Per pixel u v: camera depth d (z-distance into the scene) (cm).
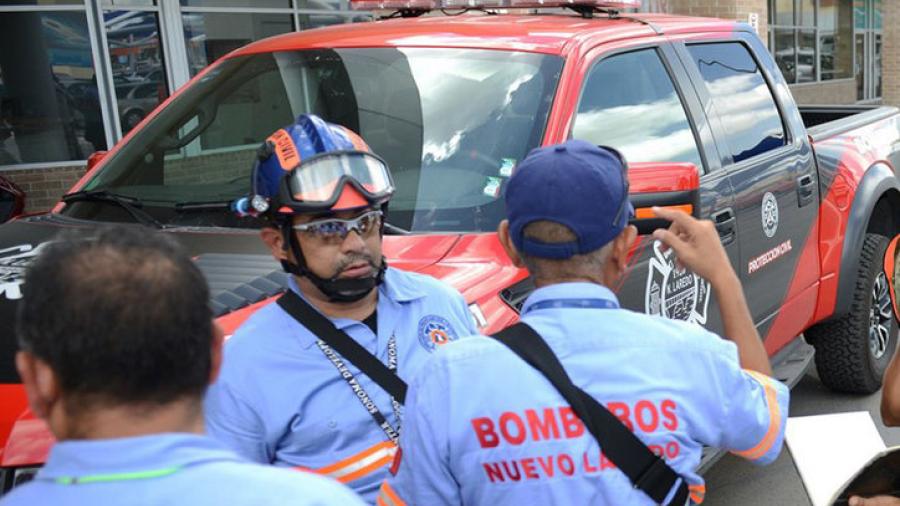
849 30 2222
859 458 243
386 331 209
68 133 939
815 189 473
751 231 416
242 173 372
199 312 121
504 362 164
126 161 379
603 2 410
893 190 539
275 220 203
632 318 170
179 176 371
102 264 118
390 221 312
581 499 161
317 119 209
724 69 446
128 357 113
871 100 2341
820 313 485
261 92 382
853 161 508
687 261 193
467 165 324
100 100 939
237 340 204
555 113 329
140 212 341
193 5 973
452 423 163
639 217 295
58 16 915
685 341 169
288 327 203
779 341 450
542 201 168
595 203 168
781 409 179
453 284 275
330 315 207
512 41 359
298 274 204
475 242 301
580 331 166
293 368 200
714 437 169
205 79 405
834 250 487
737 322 189
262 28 1030
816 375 575
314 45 388
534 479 161
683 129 397
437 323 215
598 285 173
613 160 174
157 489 111
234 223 329
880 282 527
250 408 198
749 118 445
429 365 169
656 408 163
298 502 114
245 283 270
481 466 162
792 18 2000
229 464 115
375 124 347
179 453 114
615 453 160
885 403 236
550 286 173
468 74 349
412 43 371
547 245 170
